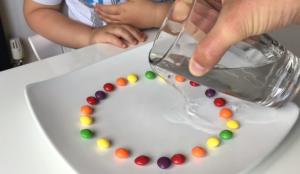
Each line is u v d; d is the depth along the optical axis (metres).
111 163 0.29
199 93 0.36
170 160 0.29
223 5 0.26
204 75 0.27
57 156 0.31
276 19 0.26
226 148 0.31
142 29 0.48
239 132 0.32
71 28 0.54
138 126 0.33
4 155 0.31
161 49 0.28
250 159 0.29
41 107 0.34
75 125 0.33
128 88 0.37
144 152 0.30
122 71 0.38
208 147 0.31
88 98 0.35
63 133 0.32
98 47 0.44
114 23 0.49
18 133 0.33
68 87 0.36
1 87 0.37
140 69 0.39
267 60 0.30
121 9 0.51
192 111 0.34
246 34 0.26
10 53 0.71
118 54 0.40
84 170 0.28
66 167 0.30
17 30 0.72
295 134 0.33
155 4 0.51
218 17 0.26
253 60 0.29
